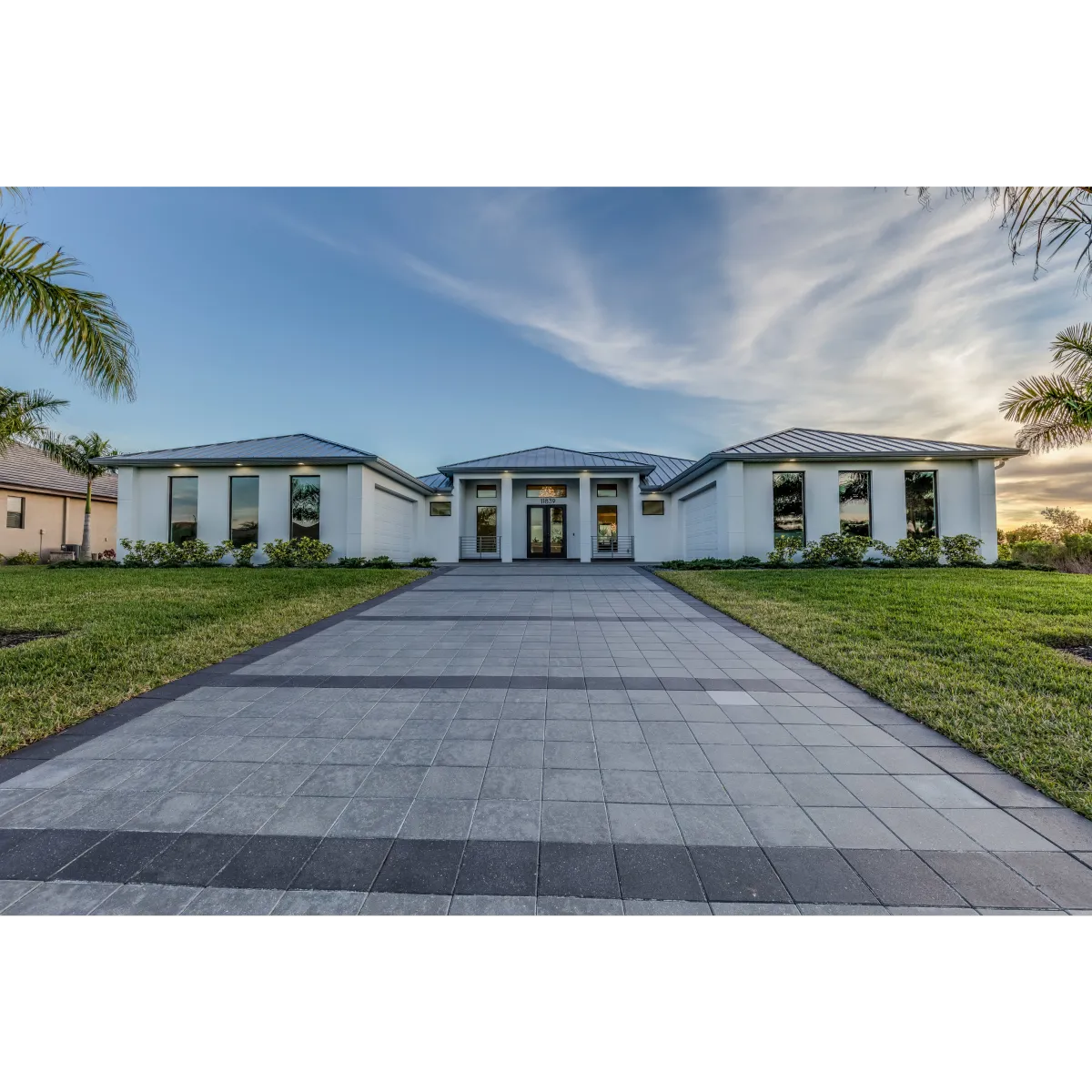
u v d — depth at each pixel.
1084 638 5.04
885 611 6.62
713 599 8.07
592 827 2.12
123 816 2.21
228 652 4.95
